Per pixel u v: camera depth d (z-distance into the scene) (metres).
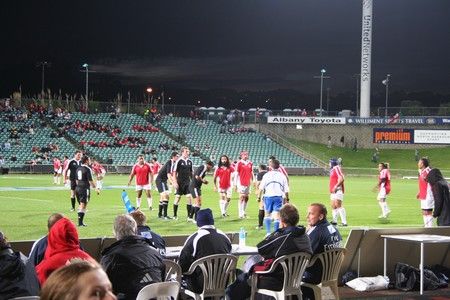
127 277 6.25
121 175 53.06
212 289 7.65
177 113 71.19
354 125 71.44
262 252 7.86
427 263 11.35
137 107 69.69
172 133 67.31
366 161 68.38
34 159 54.19
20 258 5.81
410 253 11.12
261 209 18.66
